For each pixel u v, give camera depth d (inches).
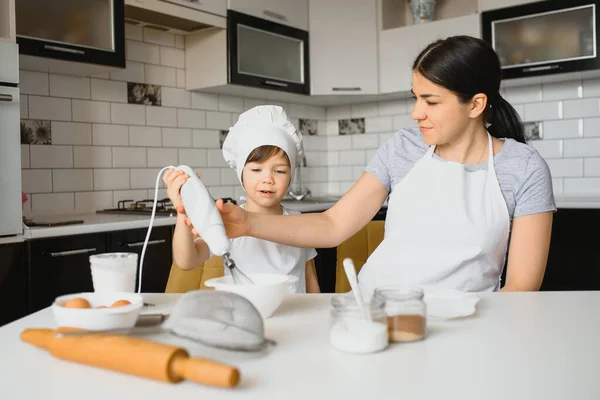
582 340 32.0
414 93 52.8
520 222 52.7
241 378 26.2
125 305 32.2
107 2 97.7
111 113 113.7
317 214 55.2
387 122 153.5
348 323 30.3
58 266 83.0
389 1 142.9
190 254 47.3
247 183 62.5
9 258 78.5
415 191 55.6
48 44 88.9
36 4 88.5
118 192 115.1
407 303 32.1
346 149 161.2
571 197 123.6
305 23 136.9
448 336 32.9
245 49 122.5
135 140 117.9
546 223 52.5
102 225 87.2
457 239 53.2
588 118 127.0
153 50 120.6
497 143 55.9
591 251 107.9
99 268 38.9
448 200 54.0
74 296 34.5
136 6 101.2
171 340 29.2
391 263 55.4
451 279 53.3
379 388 25.0
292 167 63.3
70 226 83.8
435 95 50.6
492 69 51.6
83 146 109.3
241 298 30.0
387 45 138.6
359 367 27.7
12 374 27.2
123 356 26.2
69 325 31.0
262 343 29.4
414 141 58.4
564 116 129.7
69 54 91.8
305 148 157.5
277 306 37.2
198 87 125.1
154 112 121.2
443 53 50.1
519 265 51.3
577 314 37.7
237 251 60.6
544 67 119.1
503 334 33.2
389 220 57.7
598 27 113.0
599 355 29.4
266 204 62.3
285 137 62.2
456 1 144.7
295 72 135.6
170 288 57.2
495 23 124.5
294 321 36.3
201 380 24.7
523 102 134.4
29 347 31.3
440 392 24.6
